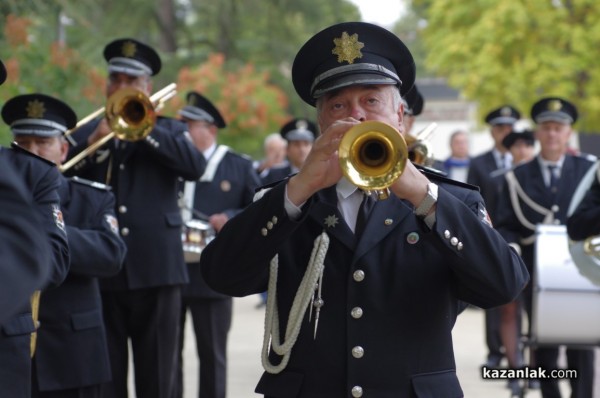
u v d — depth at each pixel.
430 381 3.66
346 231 3.74
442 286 3.73
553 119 9.16
